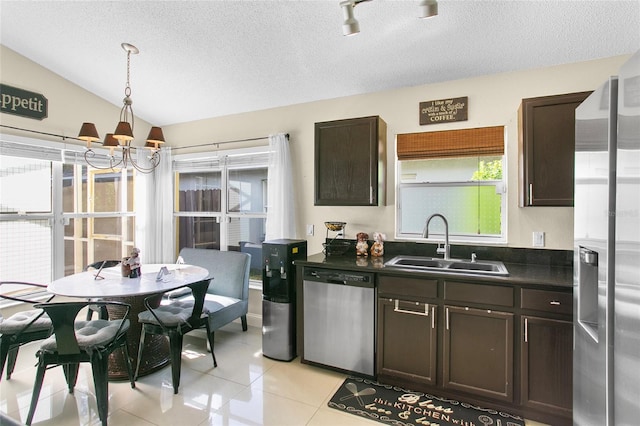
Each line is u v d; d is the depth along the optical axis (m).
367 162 2.70
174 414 2.06
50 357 1.95
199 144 3.94
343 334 2.50
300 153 3.37
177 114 3.86
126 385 2.39
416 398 2.21
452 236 2.83
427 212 2.92
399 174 3.00
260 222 3.78
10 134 2.92
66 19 2.50
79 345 1.94
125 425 1.95
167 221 4.05
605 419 1.25
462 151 2.71
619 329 1.15
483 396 2.10
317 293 2.60
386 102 2.98
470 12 2.05
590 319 1.53
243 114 3.68
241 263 3.32
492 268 2.37
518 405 2.01
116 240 3.96
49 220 3.31
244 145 3.68
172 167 4.10
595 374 1.34
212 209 3.99
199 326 2.53
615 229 1.18
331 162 2.84
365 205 2.72
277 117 3.48
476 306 2.10
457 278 2.13
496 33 2.19
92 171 3.68
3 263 3.01
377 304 2.38
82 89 3.44
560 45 2.24
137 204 4.03
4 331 2.12
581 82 2.37
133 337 2.55
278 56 2.68
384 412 2.07
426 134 2.83
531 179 2.19
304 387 2.37
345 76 2.85
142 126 4.06
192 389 2.34
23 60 2.99
